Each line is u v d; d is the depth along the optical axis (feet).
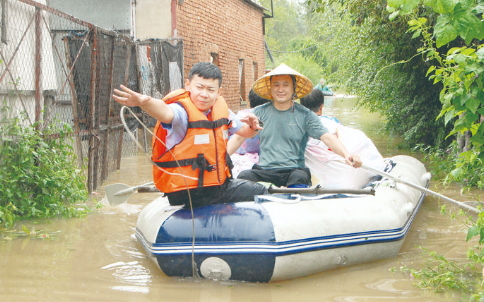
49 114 18.52
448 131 29.43
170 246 11.03
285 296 10.33
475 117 10.01
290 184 13.12
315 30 40.09
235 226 10.95
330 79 39.47
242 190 11.94
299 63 115.24
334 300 10.09
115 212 17.24
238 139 13.03
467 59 9.93
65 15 17.80
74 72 21.16
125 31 34.47
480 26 8.53
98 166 21.88
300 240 10.98
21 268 11.68
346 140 16.70
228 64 48.49
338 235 11.59
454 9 8.55
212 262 10.98
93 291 10.42
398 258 12.80
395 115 33.73
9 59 17.01
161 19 34.68
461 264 12.17
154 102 9.50
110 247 13.47
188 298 10.17
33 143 16.28
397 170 17.67
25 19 18.43
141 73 26.94
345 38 36.32
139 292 10.44
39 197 16.69
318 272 11.68
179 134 10.60
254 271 10.88
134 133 29.55
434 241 14.19
